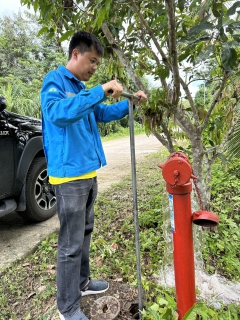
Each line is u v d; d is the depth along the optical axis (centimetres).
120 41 244
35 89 1492
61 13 219
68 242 154
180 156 132
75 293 158
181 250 136
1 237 273
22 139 272
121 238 261
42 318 172
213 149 253
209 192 258
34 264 231
